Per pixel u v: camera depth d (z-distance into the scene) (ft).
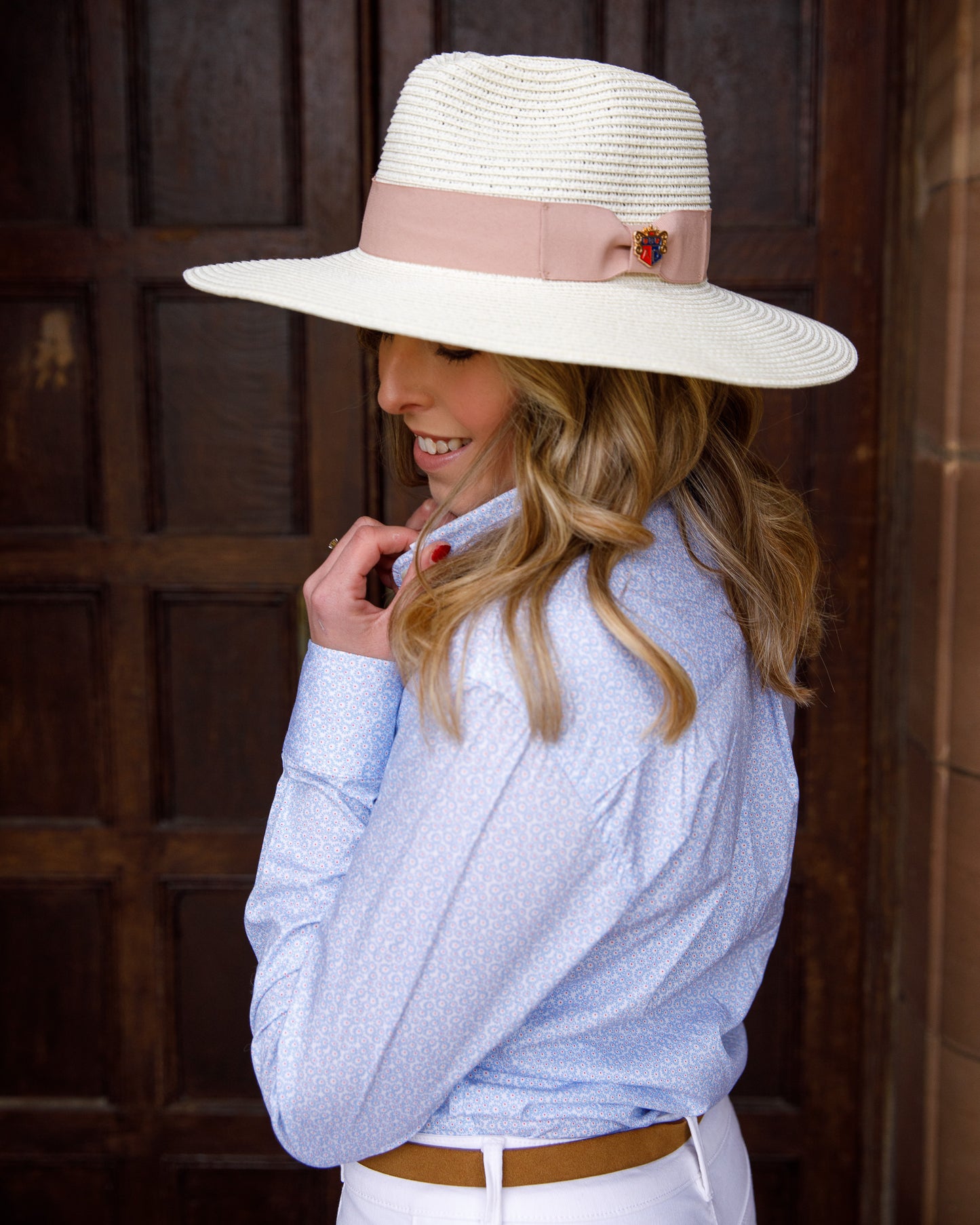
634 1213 2.57
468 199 2.51
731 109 5.32
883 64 5.22
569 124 2.49
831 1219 5.82
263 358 5.56
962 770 4.86
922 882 5.24
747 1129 5.83
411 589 2.48
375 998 2.30
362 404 5.57
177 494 5.65
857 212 5.32
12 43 5.36
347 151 5.39
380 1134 2.45
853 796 5.62
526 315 2.39
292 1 5.31
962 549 4.82
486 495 2.67
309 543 5.65
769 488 3.07
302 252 5.46
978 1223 4.86
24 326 5.56
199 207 5.47
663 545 2.62
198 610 5.73
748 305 3.00
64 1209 6.00
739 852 2.75
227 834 5.80
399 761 2.41
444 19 5.32
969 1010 4.86
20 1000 5.93
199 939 5.89
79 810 5.84
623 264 2.55
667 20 5.28
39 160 5.45
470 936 2.26
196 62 5.38
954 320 4.82
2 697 5.76
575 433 2.44
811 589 3.08
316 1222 5.96
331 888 2.61
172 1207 5.96
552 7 5.29
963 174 4.75
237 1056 5.93
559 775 2.24
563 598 2.33
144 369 5.55
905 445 5.32
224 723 5.78
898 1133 5.56
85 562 5.67
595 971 2.52
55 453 5.63
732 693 2.58
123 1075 5.92
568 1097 2.55
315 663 2.68
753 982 2.92
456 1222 2.53
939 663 4.98
